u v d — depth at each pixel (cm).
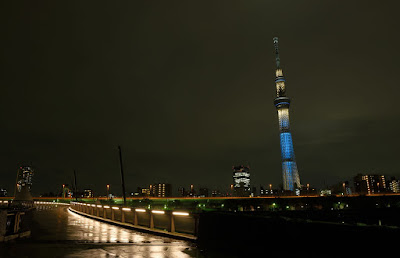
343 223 907
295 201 16275
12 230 1644
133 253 1237
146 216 3791
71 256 1156
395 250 764
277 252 1052
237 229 1270
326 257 899
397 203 15812
